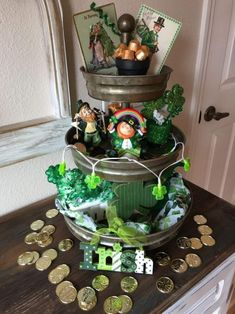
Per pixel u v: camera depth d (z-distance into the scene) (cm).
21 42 61
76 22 53
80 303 52
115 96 50
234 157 152
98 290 54
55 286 55
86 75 53
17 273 58
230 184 161
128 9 76
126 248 57
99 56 57
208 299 69
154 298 53
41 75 67
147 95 50
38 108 69
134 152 53
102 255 58
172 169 61
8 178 71
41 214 74
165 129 58
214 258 61
